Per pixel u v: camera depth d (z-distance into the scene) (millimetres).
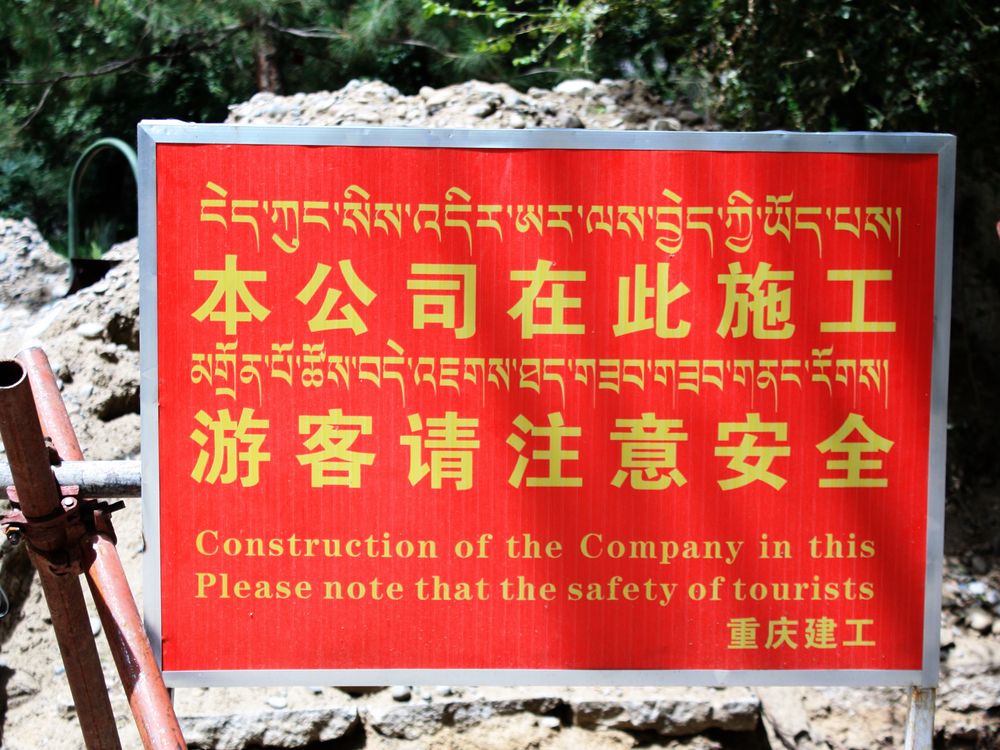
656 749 3865
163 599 3146
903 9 5121
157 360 3113
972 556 4613
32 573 4230
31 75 8914
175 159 3090
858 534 3211
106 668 3996
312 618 3168
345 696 3906
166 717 2498
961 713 4160
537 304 3146
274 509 3150
